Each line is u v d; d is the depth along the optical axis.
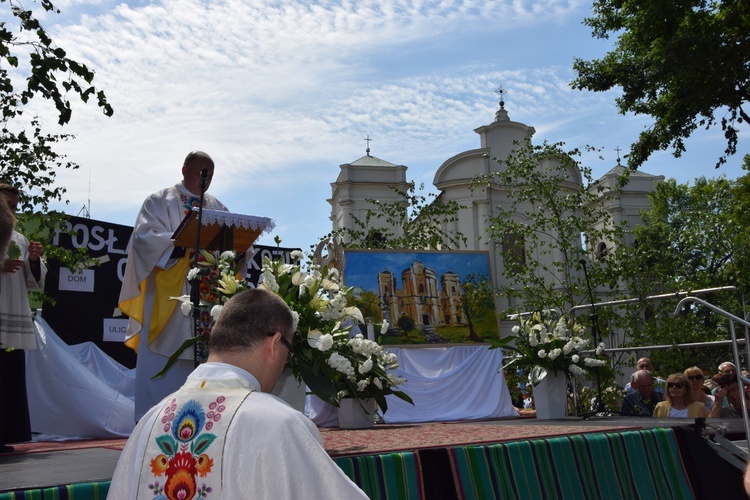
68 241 10.59
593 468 4.66
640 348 9.22
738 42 13.72
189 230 5.44
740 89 14.10
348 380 4.91
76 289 10.65
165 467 2.02
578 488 4.51
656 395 8.52
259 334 2.19
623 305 13.27
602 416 7.33
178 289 6.08
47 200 9.50
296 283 4.53
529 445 4.44
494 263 23.95
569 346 7.17
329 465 1.94
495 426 6.01
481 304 8.87
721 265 26.38
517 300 22.45
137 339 6.38
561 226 14.41
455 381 8.32
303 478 1.90
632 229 28.33
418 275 8.77
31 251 4.89
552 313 7.75
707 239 26.52
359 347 4.85
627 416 7.07
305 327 4.39
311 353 4.31
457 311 8.78
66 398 6.33
